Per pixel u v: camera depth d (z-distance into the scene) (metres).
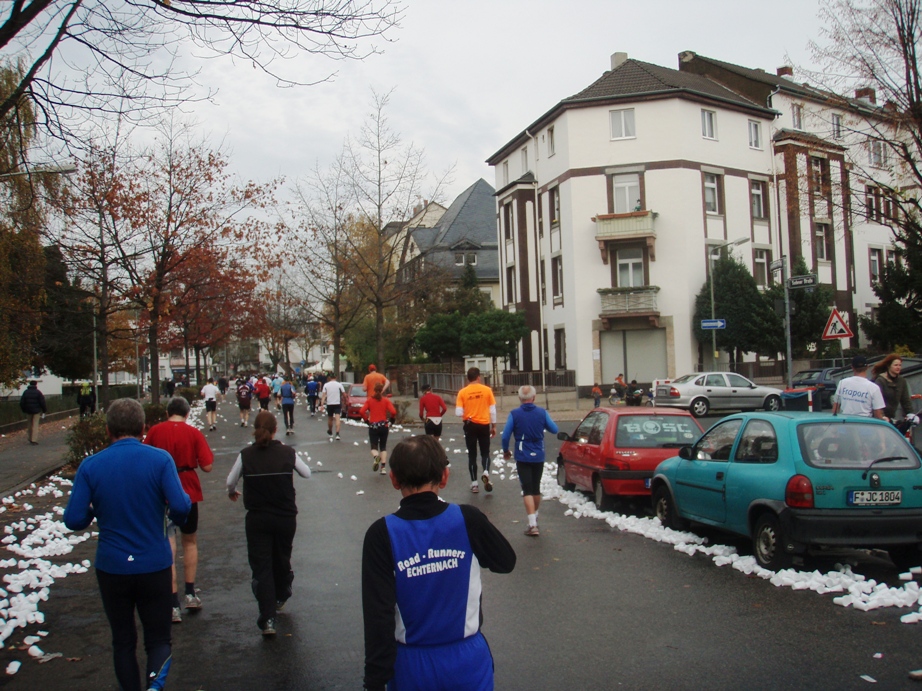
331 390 25.77
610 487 11.02
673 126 38.97
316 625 6.54
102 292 25.70
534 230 44.97
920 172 19.03
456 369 48.75
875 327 39.44
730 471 8.41
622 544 9.35
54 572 8.70
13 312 23.22
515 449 10.02
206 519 12.03
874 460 7.51
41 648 6.24
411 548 3.08
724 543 9.23
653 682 5.07
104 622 6.93
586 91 40.25
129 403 5.05
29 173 10.25
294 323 59.03
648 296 38.41
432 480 3.25
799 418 7.97
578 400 35.84
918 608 6.54
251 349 129.12
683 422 11.51
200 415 41.41
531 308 45.12
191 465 7.11
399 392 53.00
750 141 41.94
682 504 9.51
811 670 5.20
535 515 9.91
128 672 4.76
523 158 46.12
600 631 6.14
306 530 10.80
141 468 4.84
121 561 4.73
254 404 50.62
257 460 6.45
